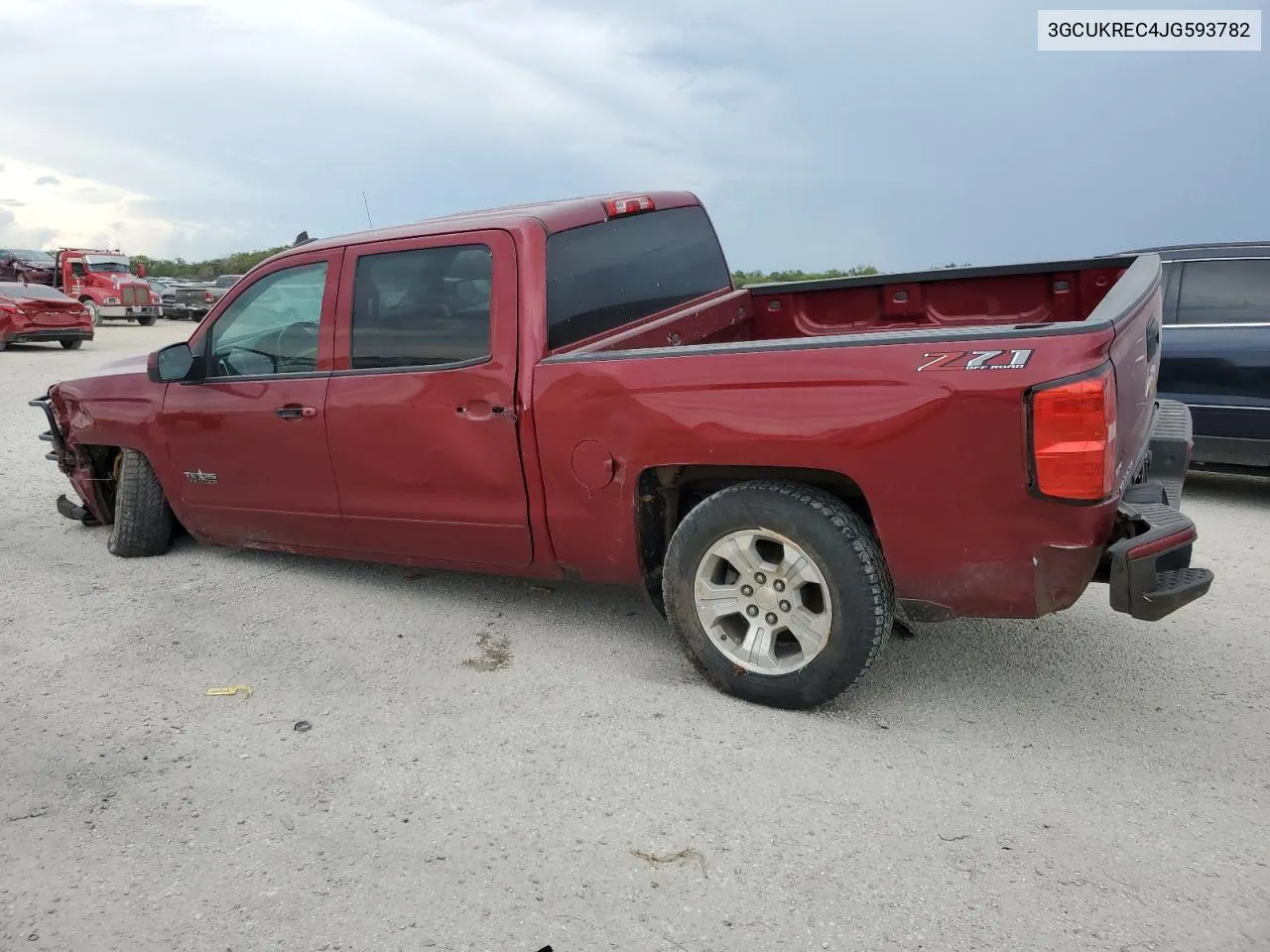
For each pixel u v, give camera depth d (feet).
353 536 14.76
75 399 17.76
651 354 11.41
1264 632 13.56
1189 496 21.98
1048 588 9.80
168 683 12.52
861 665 10.60
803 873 8.38
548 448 12.26
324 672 12.80
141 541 17.71
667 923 7.80
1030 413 9.33
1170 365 20.70
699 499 12.54
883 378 10.02
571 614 14.75
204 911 8.11
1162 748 10.40
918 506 10.07
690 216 16.60
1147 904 7.84
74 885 8.49
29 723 11.45
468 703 11.80
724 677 11.58
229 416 15.46
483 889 8.30
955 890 8.09
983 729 10.86
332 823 9.32
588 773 10.10
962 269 15.78
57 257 92.22
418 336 13.33
